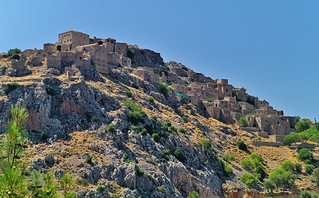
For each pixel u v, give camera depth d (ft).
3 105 407.64
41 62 533.96
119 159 380.99
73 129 412.77
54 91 437.17
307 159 581.53
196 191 415.64
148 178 364.99
